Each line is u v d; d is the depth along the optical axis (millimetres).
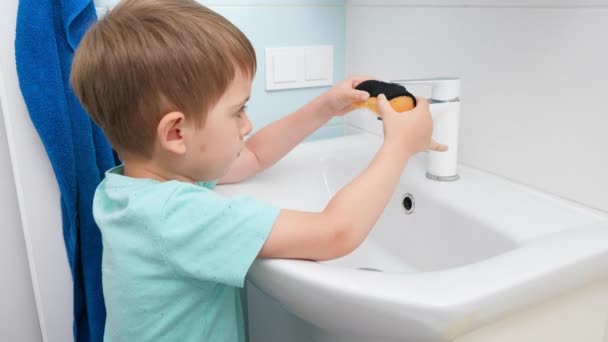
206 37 571
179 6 598
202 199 569
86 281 889
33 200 874
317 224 559
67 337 965
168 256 567
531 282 491
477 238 665
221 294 646
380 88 696
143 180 618
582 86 638
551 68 672
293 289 527
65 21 780
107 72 579
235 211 558
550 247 549
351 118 1096
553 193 703
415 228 788
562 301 566
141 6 598
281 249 549
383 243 862
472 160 828
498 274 494
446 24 821
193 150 607
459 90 757
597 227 606
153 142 606
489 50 757
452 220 708
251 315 983
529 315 543
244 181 829
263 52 987
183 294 601
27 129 838
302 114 801
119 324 634
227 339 666
